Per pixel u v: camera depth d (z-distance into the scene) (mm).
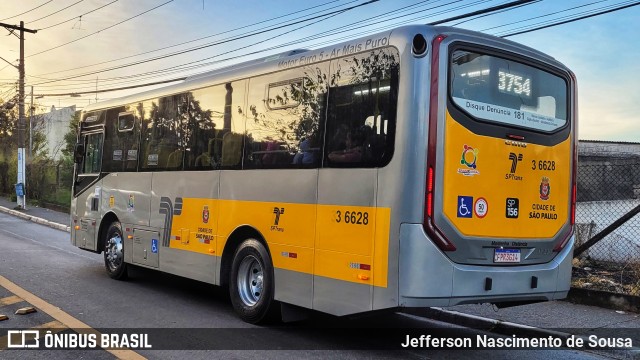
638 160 12812
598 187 12055
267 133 6777
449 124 5254
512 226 5703
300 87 6391
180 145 8336
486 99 5578
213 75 7883
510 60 5852
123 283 9477
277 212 6473
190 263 7898
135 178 9383
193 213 7906
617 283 8797
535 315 7543
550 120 6191
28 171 30719
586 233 10477
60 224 19656
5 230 17781
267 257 6629
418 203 5059
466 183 5336
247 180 6980
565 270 6230
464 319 7500
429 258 5055
